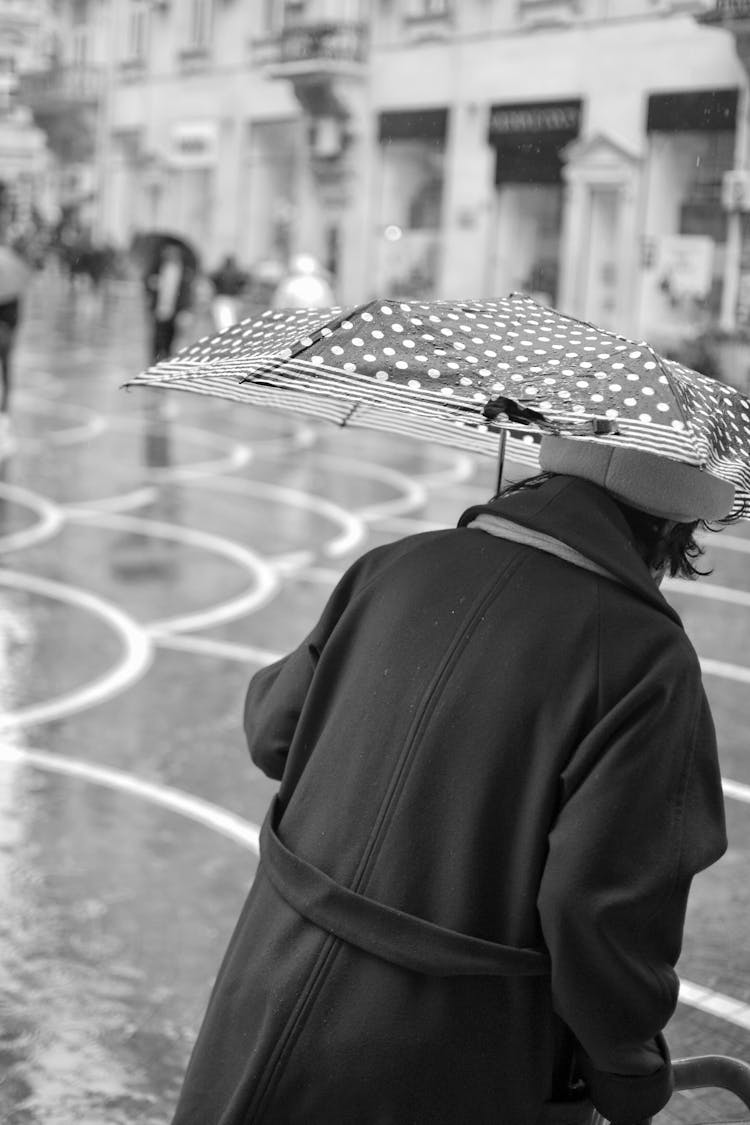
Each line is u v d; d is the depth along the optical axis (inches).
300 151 1397.6
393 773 75.0
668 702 72.5
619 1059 71.4
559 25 1091.9
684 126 997.8
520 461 103.3
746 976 175.0
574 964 69.6
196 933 176.6
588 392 71.8
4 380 633.6
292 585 382.9
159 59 1626.5
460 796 73.3
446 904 72.8
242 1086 73.2
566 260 1095.0
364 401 83.7
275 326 85.7
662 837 70.7
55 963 165.9
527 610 75.5
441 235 1238.3
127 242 1718.8
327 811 77.2
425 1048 71.6
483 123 1175.6
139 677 290.2
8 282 620.7
